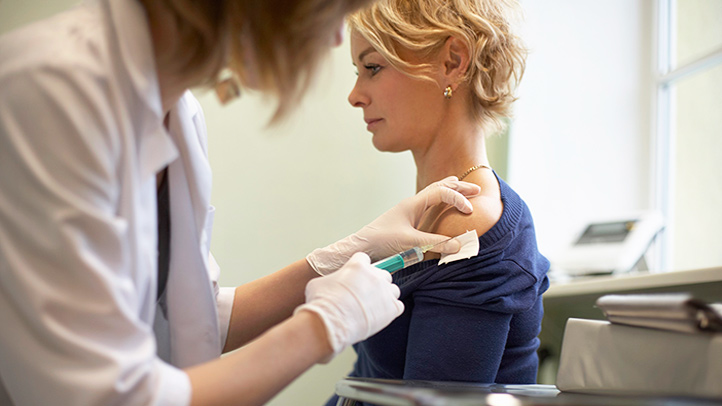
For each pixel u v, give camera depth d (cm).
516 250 112
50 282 62
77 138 63
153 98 72
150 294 76
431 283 109
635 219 239
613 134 288
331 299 79
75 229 62
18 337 63
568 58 289
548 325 244
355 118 250
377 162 252
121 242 65
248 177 234
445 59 121
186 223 93
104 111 65
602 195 284
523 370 117
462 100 124
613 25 292
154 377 65
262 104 78
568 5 289
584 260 227
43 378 62
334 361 238
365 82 126
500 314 106
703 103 266
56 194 62
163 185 96
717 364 61
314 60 75
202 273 94
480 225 111
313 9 71
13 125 64
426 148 128
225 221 229
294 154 240
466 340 103
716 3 263
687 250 273
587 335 82
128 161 68
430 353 104
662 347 69
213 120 230
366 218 249
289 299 121
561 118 285
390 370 119
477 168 124
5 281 63
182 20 73
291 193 239
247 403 71
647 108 289
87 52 68
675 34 288
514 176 279
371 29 120
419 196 117
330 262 120
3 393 74
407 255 105
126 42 70
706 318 64
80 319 62
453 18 119
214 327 96
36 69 65
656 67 289
